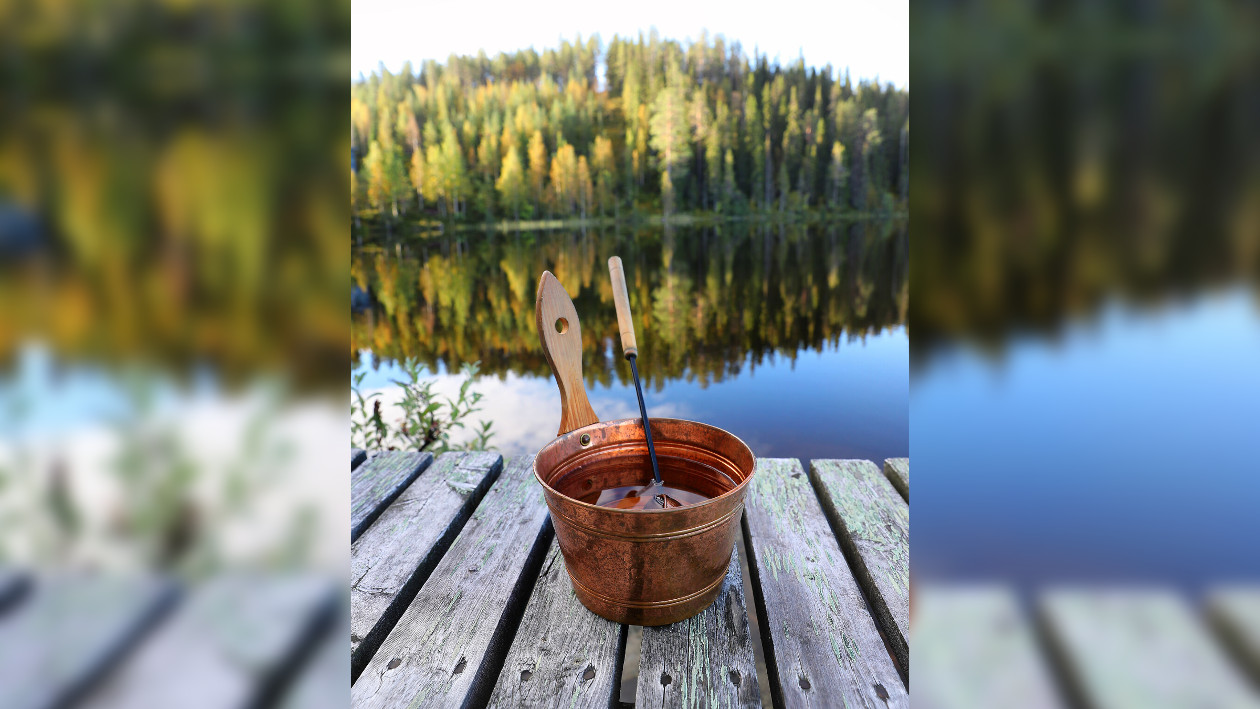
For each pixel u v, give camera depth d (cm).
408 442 265
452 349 737
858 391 515
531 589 130
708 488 122
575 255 2319
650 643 105
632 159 3769
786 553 128
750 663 100
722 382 554
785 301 1192
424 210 3184
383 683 96
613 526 100
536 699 94
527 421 410
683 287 1396
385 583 118
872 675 97
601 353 704
